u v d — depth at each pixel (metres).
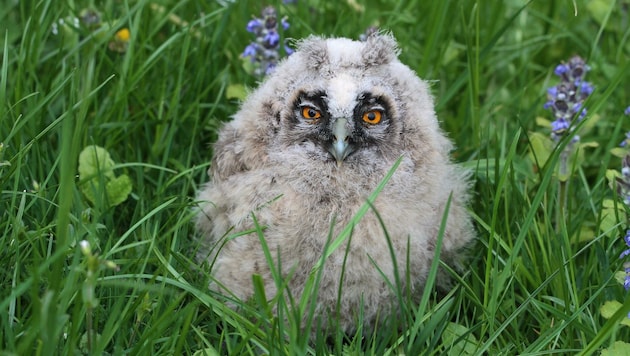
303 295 5.83
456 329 6.30
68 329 5.68
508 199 7.46
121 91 8.29
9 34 8.95
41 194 6.86
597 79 9.60
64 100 8.16
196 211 6.84
